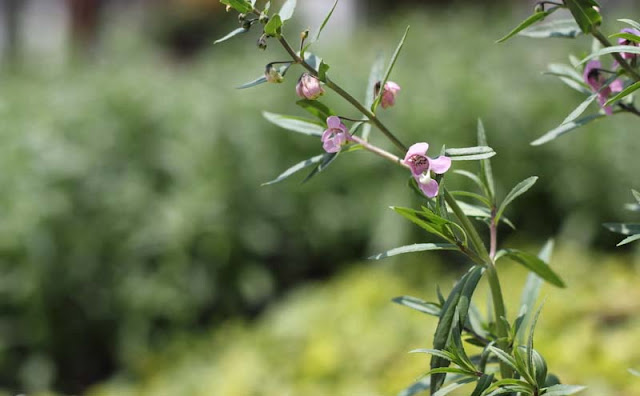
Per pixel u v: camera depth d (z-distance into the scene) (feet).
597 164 27.45
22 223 23.36
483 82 29.53
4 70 40.24
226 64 33.27
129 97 28.40
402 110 27.78
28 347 23.97
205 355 24.03
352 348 21.09
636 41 8.72
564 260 25.32
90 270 24.66
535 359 8.74
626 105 10.11
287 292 27.89
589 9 9.11
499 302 9.58
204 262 25.62
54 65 36.01
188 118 28.07
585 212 27.61
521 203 28.45
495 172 27.91
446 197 9.48
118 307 24.82
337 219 27.66
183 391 21.86
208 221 25.45
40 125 26.25
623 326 20.18
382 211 26.81
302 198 27.78
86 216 25.09
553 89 29.53
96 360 25.03
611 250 27.61
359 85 28.37
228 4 8.99
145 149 27.32
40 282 23.52
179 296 24.90
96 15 76.89
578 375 17.38
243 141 27.40
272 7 53.11
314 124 10.09
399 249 9.03
